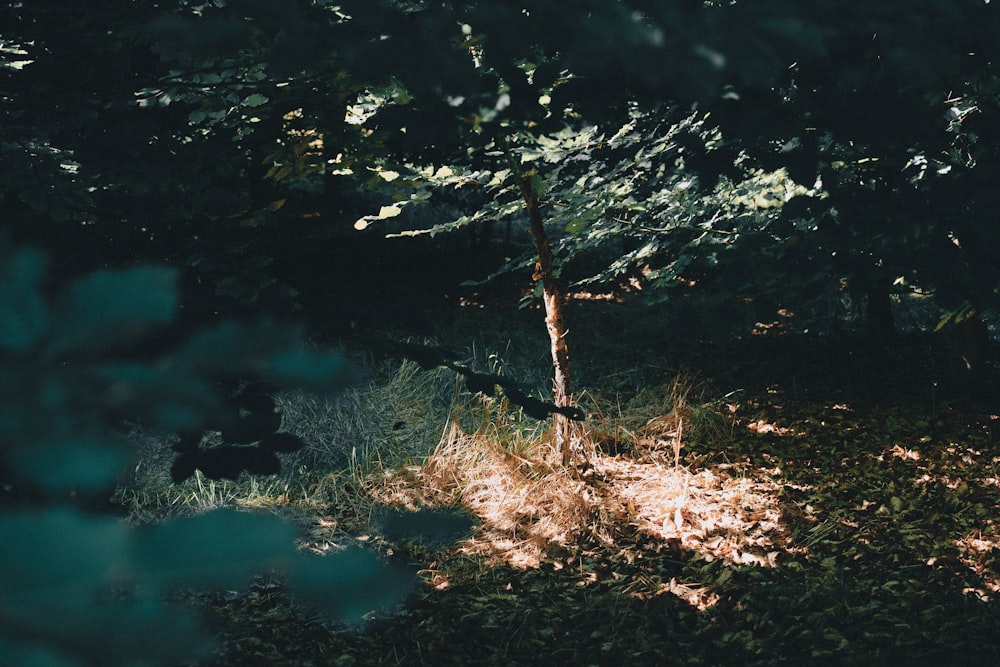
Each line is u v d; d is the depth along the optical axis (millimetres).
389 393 8328
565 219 6371
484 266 14734
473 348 9672
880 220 3074
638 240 7277
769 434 8664
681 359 10430
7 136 3488
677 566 6422
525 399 2217
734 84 2152
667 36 1224
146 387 524
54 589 414
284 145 4242
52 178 3488
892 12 1529
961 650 5262
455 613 5750
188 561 453
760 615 5785
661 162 4164
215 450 1771
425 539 672
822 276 3270
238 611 5477
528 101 1900
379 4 1357
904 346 10758
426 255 15242
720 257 3648
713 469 7945
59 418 490
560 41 1341
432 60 1340
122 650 412
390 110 2109
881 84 2230
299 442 1783
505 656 5414
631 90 2094
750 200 5570
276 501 6875
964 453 8141
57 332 503
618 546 6668
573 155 6047
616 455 8062
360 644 5363
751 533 6859
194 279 3064
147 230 3553
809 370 10039
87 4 3711
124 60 3783
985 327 9297
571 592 6102
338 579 494
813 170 2564
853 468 7930
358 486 7227
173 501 5926
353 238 15836
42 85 3719
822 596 5949
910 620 5633
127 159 3627
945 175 3076
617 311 12109
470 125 2180
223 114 4109
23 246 521
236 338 551
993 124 2984
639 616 5820
